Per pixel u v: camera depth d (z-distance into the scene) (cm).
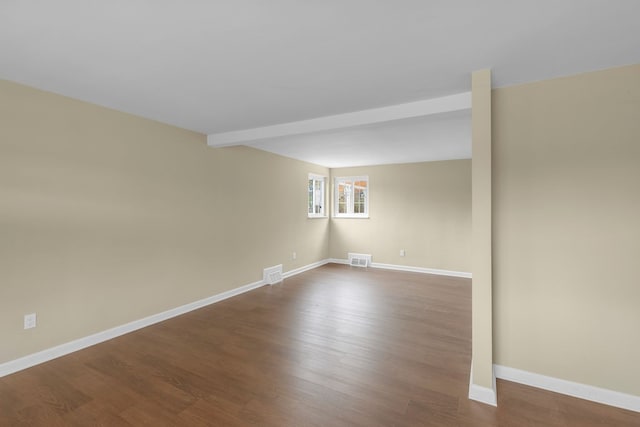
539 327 228
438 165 607
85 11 151
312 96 270
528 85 231
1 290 238
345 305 413
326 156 567
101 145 299
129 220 323
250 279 488
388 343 298
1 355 238
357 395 216
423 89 252
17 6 146
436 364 259
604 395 209
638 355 202
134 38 177
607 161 209
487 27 165
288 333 321
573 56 194
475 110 217
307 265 636
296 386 226
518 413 198
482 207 213
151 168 344
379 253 664
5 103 239
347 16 156
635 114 202
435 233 609
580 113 216
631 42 177
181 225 379
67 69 219
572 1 142
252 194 489
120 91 261
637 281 202
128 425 186
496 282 240
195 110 311
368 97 271
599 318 212
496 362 241
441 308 402
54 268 267
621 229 206
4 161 239
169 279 365
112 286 309
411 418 193
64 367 251
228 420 190
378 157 575
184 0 142
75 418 191
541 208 227
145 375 240
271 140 409
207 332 323
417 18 158
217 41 181
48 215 263
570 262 219
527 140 231
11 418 190
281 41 181
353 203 708
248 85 246
